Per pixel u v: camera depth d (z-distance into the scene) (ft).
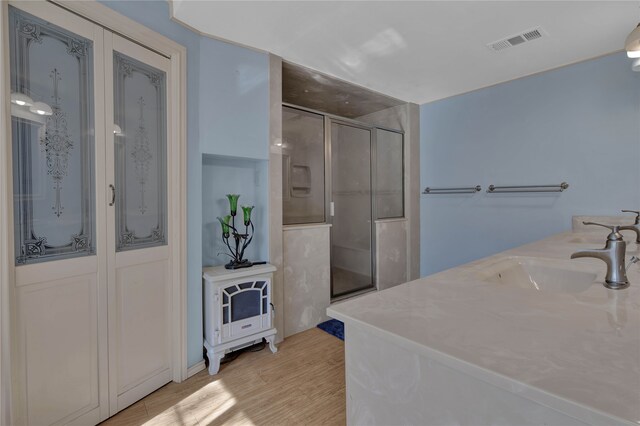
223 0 5.61
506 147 9.81
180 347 6.28
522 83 9.42
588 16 6.19
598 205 8.09
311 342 8.07
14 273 4.09
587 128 8.23
